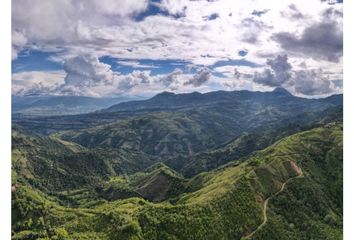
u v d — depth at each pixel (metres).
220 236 161.00
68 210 198.12
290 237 173.25
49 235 164.38
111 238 148.38
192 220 162.25
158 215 161.12
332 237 181.12
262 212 184.00
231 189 188.00
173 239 152.75
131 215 162.62
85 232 156.38
